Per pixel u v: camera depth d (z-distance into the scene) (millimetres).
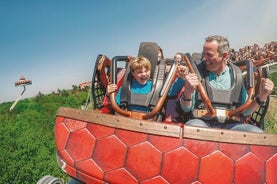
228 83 4051
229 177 3133
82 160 3395
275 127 12578
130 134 3303
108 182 3268
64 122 3654
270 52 15344
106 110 4621
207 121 4012
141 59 4062
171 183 3127
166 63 4441
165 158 3172
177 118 4285
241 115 4055
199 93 3984
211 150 3176
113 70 4430
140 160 3209
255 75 4363
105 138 3367
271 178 3219
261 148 3266
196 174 3125
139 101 4051
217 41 3895
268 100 4242
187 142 3197
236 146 3211
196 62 4195
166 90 4043
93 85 4734
